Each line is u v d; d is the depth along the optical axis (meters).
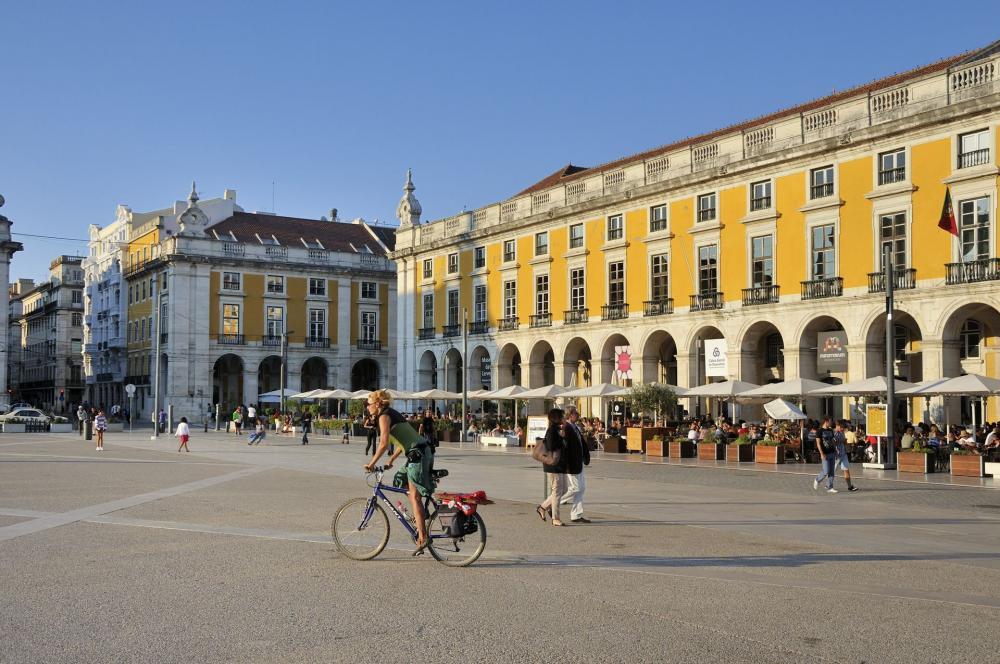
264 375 60.53
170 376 55.78
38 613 6.46
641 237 36.47
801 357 30.41
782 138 31.17
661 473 20.75
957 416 27.22
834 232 29.42
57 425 49.25
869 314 28.11
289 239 61.81
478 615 6.48
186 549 9.20
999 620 6.48
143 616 6.38
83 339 85.12
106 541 9.68
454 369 47.88
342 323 61.84
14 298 106.50
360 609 6.63
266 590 7.26
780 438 25.34
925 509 13.57
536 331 41.56
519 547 9.60
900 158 27.70
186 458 24.91
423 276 50.19
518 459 25.62
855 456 24.70
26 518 11.52
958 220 26.19
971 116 25.64
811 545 9.91
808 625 6.29
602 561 8.75
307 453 28.05
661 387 29.30
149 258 62.44
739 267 32.53
